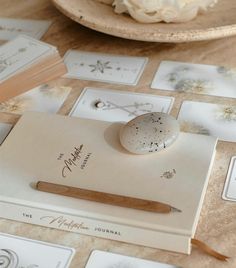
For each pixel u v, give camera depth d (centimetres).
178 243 46
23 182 51
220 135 59
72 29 82
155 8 69
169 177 50
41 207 49
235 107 63
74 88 69
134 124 54
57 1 75
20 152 55
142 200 47
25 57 70
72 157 54
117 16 73
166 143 53
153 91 67
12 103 68
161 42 73
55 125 58
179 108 64
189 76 70
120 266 46
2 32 83
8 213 51
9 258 48
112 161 53
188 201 47
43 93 69
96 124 58
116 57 75
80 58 75
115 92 68
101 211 47
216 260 46
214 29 67
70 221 49
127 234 47
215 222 49
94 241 49
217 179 54
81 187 50
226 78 68
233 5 75
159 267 46
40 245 49
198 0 71
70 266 47
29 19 86
